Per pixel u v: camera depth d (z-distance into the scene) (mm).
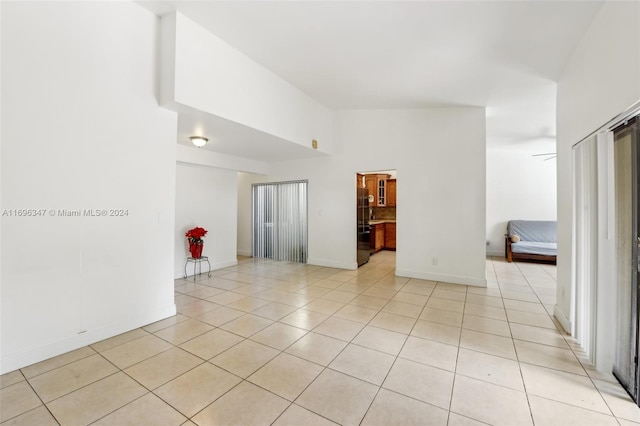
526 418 1583
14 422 1541
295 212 6109
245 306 3381
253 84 3451
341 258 5520
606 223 2002
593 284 2158
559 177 3000
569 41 2443
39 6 2082
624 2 1705
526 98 3785
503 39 2529
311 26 2654
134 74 2609
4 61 1944
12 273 2012
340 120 5363
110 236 2514
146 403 1695
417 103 4375
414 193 4734
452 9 2225
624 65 1707
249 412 1626
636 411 1637
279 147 4676
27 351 2074
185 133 3756
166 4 2543
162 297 2939
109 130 2471
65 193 2242
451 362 2156
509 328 2770
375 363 2141
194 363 2127
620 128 1875
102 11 2404
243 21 2672
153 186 2807
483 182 4258
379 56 3070
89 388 1826
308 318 3016
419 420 1566
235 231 5863
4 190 1970
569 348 2371
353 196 5348
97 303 2445
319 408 1658
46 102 2127
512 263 6016
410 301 3574
